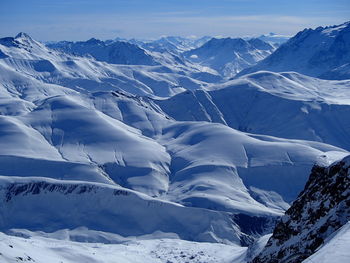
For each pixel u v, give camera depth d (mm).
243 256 138625
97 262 155125
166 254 193500
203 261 176250
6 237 146500
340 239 41594
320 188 84375
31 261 126750
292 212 88625
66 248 161500
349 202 75250
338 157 94750
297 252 78938
